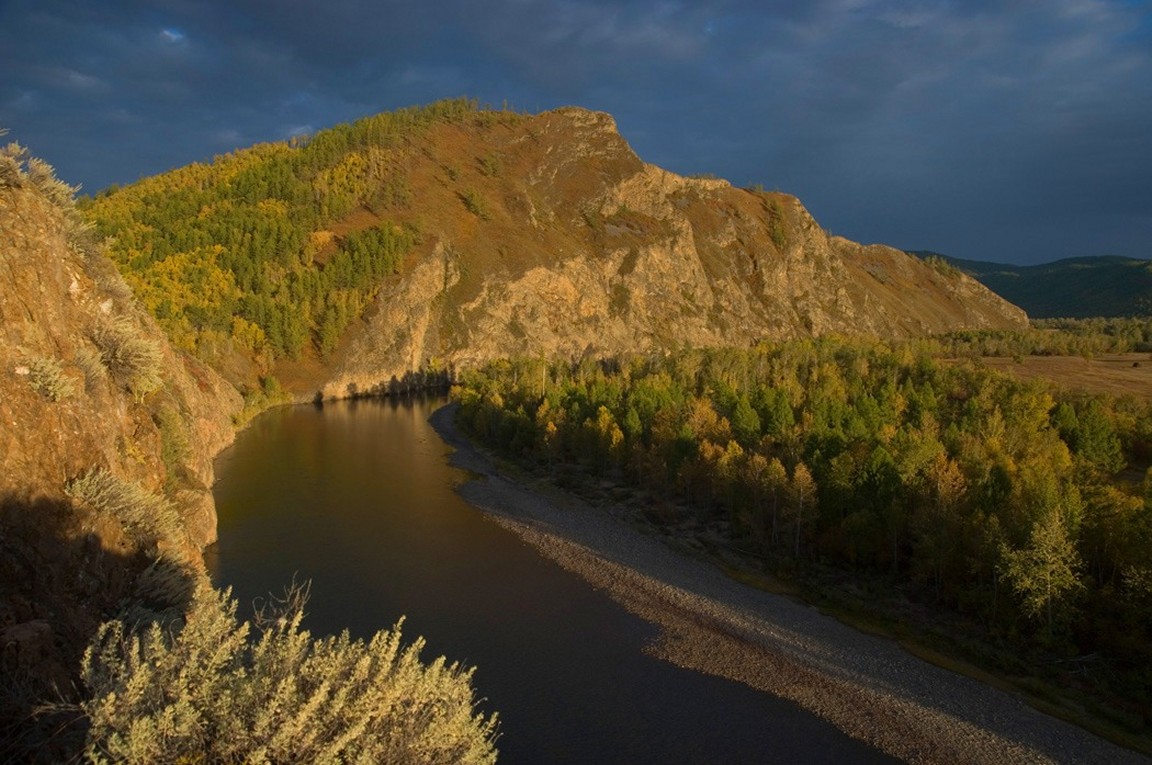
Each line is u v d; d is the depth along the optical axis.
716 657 34.66
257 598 37.72
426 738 11.09
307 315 144.38
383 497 62.25
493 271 177.00
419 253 167.88
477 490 66.31
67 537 17.69
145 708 10.05
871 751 27.56
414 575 43.56
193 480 45.38
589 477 70.75
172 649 11.55
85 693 12.44
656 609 40.19
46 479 18.44
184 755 9.62
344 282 153.25
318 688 10.37
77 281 25.80
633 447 66.50
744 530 51.97
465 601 40.06
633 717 29.09
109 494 20.42
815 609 40.91
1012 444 62.44
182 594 20.75
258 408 115.62
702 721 29.09
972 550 38.81
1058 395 86.94
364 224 175.12
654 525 56.12
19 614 14.41
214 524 46.81
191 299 134.50
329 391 134.62
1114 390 102.12
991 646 35.56
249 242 153.50
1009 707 30.69
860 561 45.06
